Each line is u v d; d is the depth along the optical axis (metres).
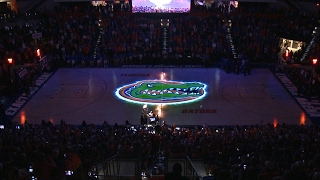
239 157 12.95
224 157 13.80
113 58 37.31
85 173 7.57
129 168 14.41
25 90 29.20
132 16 42.62
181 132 20.16
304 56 35.84
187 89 30.88
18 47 35.53
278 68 35.44
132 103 28.17
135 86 31.66
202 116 25.98
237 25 40.25
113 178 11.32
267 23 40.44
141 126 23.08
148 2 42.78
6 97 29.45
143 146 16.09
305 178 7.48
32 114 26.44
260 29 39.78
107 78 33.75
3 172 8.41
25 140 14.79
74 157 10.45
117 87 31.45
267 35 38.97
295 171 7.48
